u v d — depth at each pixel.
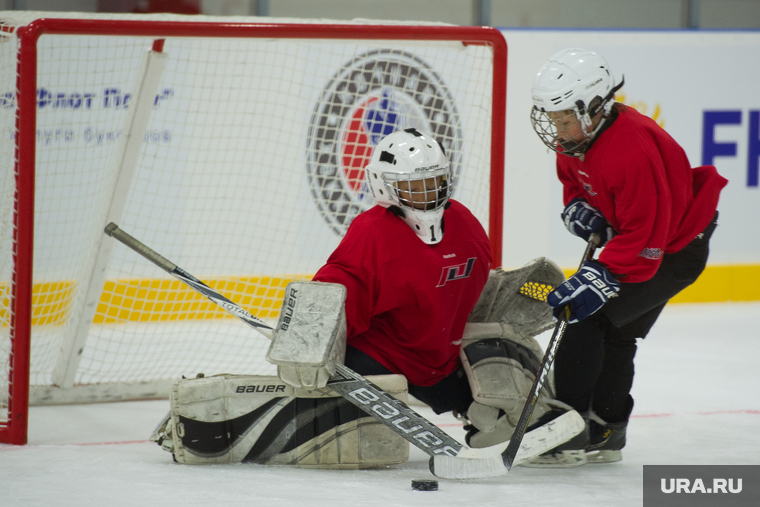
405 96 17.98
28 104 9.96
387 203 8.85
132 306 18.08
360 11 22.52
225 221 19.16
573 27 23.75
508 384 9.24
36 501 7.51
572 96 8.46
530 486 8.23
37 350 15.58
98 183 18.28
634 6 24.08
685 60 22.64
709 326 20.30
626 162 8.40
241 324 18.52
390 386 8.73
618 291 9.00
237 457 9.00
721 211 23.25
